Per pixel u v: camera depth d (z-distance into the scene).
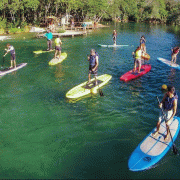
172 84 12.51
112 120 8.78
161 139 7.07
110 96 11.00
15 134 7.98
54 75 14.48
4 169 6.23
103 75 13.77
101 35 33.47
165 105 6.79
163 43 26.84
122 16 62.84
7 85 12.76
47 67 16.28
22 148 7.18
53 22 42.34
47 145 7.32
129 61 17.73
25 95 11.38
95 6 44.22
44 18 44.97
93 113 9.38
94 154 6.80
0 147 7.23
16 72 15.12
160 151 6.56
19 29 36.50
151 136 7.22
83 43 26.53
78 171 6.11
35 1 36.69
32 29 35.66
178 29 44.88
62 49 22.86
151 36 33.25
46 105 10.22
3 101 10.70
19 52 21.31
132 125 8.38
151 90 11.68
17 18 38.34
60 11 45.62
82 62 17.64
